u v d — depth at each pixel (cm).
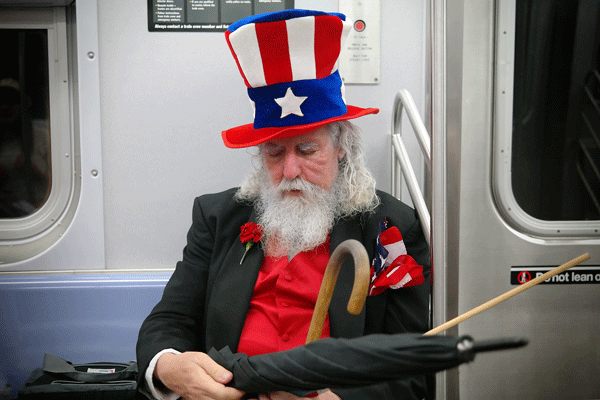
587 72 177
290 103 159
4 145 232
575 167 174
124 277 229
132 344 227
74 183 237
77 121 235
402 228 172
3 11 227
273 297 171
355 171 174
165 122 234
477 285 148
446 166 146
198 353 145
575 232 159
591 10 176
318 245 171
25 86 232
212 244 188
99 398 193
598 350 152
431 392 156
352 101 236
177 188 237
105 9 228
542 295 150
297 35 152
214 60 233
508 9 143
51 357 208
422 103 237
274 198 173
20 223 234
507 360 150
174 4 230
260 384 104
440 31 144
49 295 224
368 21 232
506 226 148
